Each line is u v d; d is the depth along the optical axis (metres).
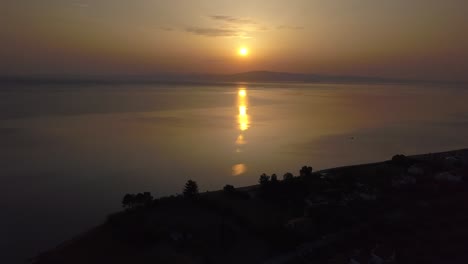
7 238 36.97
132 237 32.72
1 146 73.31
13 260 32.59
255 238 34.12
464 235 33.47
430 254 30.30
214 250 31.84
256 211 39.41
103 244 32.69
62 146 75.31
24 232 38.31
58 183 53.69
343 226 35.69
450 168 54.88
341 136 89.69
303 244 32.88
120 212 39.41
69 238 36.97
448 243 32.09
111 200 47.53
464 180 48.16
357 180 48.41
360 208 39.50
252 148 76.88
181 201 40.69
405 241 32.56
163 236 32.94
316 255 31.00
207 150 74.56
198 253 31.14
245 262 30.61
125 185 53.50
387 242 32.47
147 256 30.53
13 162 63.22
